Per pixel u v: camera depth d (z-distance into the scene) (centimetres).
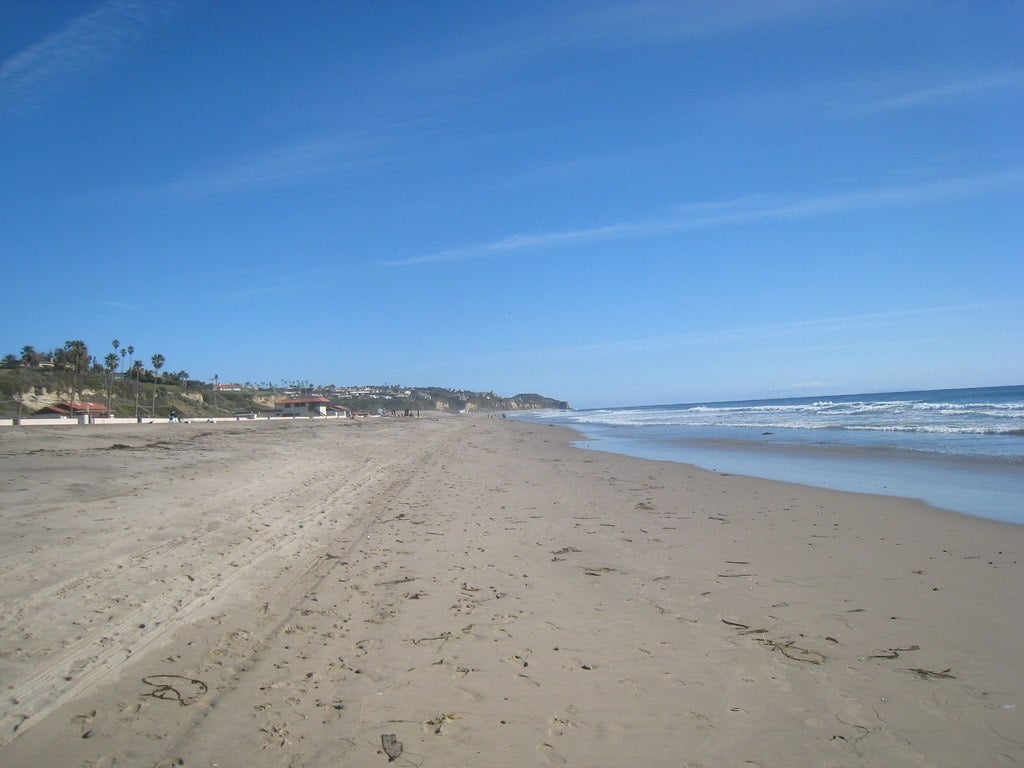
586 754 449
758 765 435
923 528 1167
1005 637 639
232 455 2217
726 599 773
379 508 1410
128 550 866
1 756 416
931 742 459
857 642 636
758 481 1850
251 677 553
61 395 7706
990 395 9706
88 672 534
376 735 470
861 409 6166
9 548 816
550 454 3030
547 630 674
